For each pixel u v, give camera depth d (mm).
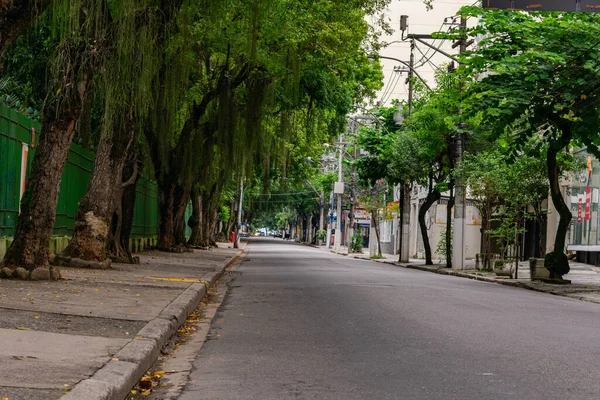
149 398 6145
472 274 28203
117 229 22938
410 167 37719
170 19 16156
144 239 34969
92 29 13945
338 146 69188
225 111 27016
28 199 14086
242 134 27875
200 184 36906
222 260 32156
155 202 39625
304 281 20484
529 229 41188
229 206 90312
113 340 7840
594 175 32469
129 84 14742
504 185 26125
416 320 11289
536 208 26656
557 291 19969
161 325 9094
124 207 23500
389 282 20125
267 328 10477
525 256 41219
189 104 28297
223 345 8961
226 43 22562
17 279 13719
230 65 27594
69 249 19156
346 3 25734
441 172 37406
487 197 29500
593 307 15359
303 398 6074
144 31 14398
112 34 13992
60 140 14133
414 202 60969
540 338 9586
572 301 17172
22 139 17297
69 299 11266
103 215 19297
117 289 13555
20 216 14133
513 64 20094
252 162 27516
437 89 32656
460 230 32219
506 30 20984
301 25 23281
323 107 29453
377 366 7488
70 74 13898
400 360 7832
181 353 8445
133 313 10180
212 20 16797
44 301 10719
